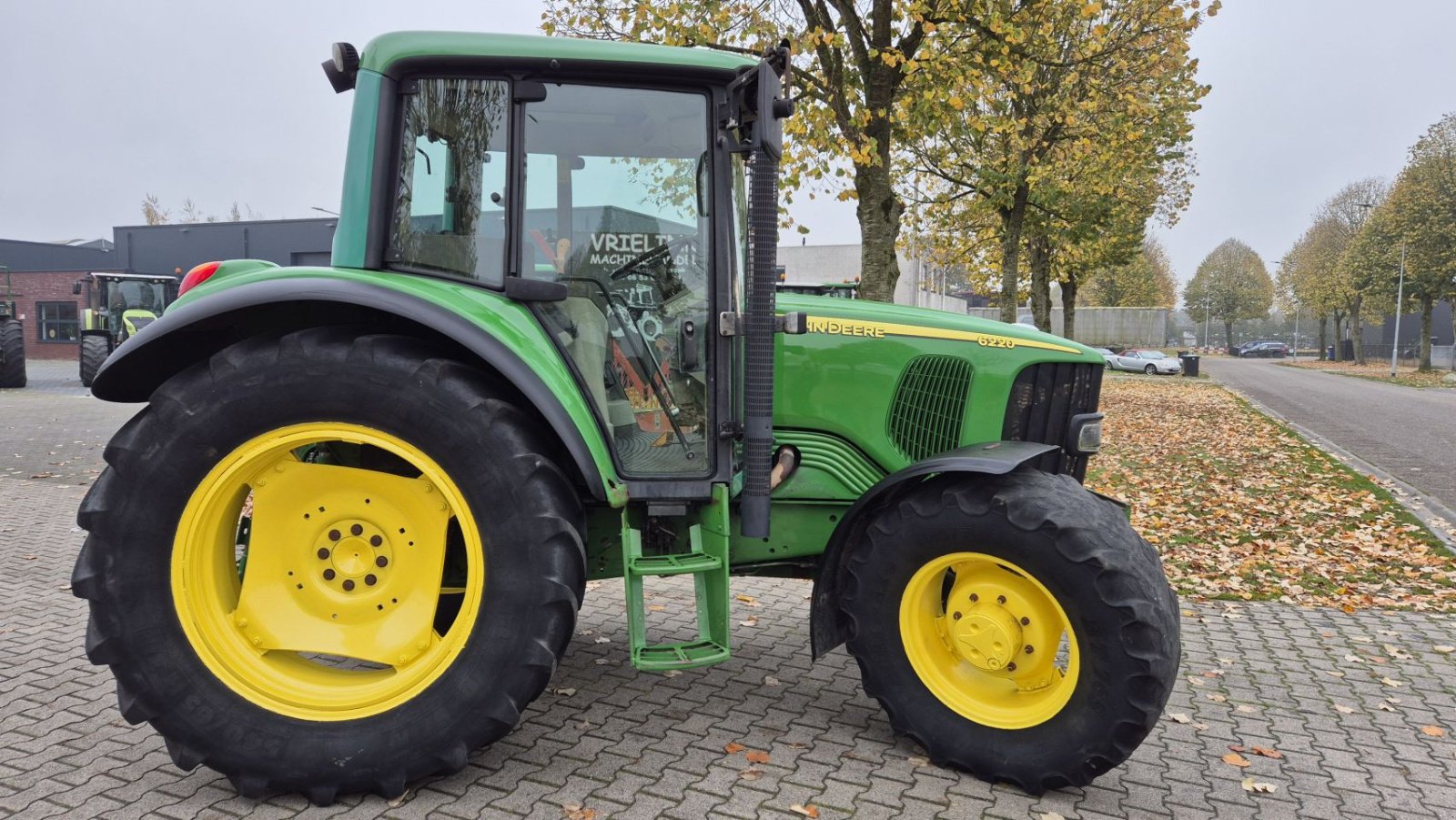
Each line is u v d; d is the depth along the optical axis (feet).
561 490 9.15
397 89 9.74
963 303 156.97
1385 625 16.14
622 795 9.39
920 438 11.69
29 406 51.21
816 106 29.99
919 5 27.27
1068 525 9.21
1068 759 9.31
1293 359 213.87
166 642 8.92
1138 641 8.99
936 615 10.44
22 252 136.77
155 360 10.14
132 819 8.77
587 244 10.09
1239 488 30.63
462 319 9.08
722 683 12.64
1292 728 11.65
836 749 10.60
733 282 10.28
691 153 10.11
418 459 9.04
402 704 9.11
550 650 9.01
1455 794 9.93
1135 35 38.60
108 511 8.84
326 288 8.90
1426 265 127.85
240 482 9.29
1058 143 46.47
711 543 10.12
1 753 10.18
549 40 9.70
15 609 15.55
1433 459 39.65
